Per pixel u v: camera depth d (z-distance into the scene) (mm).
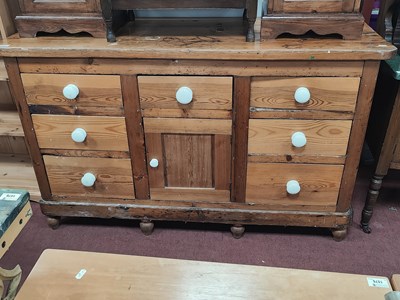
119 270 921
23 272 1368
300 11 1190
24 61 1240
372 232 1524
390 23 1403
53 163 1434
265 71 1178
